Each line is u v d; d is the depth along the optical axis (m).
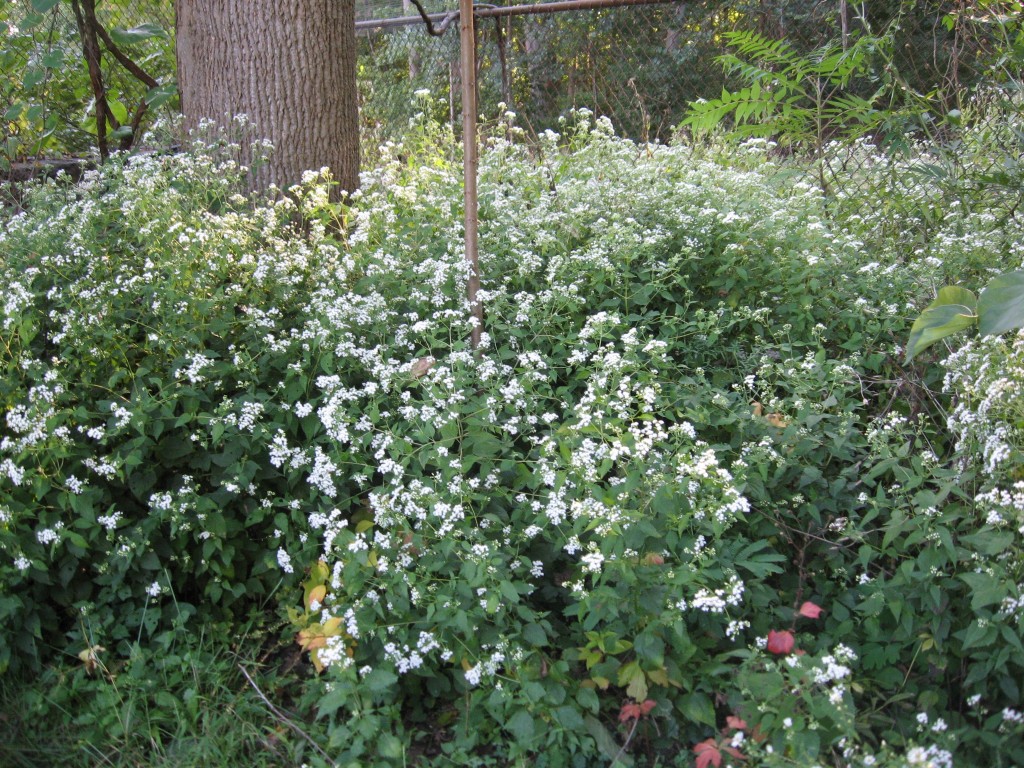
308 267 4.02
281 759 2.77
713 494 2.78
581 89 9.05
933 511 2.69
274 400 3.42
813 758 2.23
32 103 6.31
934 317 2.91
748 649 2.74
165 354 3.43
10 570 2.87
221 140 4.62
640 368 3.53
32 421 2.97
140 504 3.27
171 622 3.11
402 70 9.52
